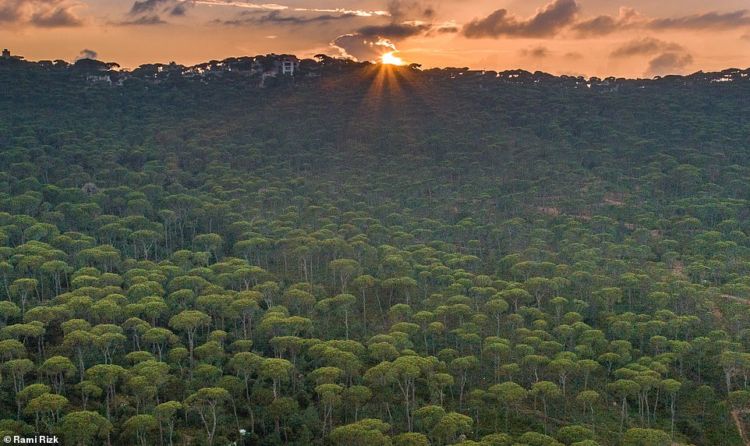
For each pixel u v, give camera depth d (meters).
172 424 92.69
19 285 114.19
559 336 115.88
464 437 93.62
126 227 152.62
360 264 142.62
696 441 100.12
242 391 101.12
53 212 152.75
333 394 93.69
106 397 97.12
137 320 107.94
